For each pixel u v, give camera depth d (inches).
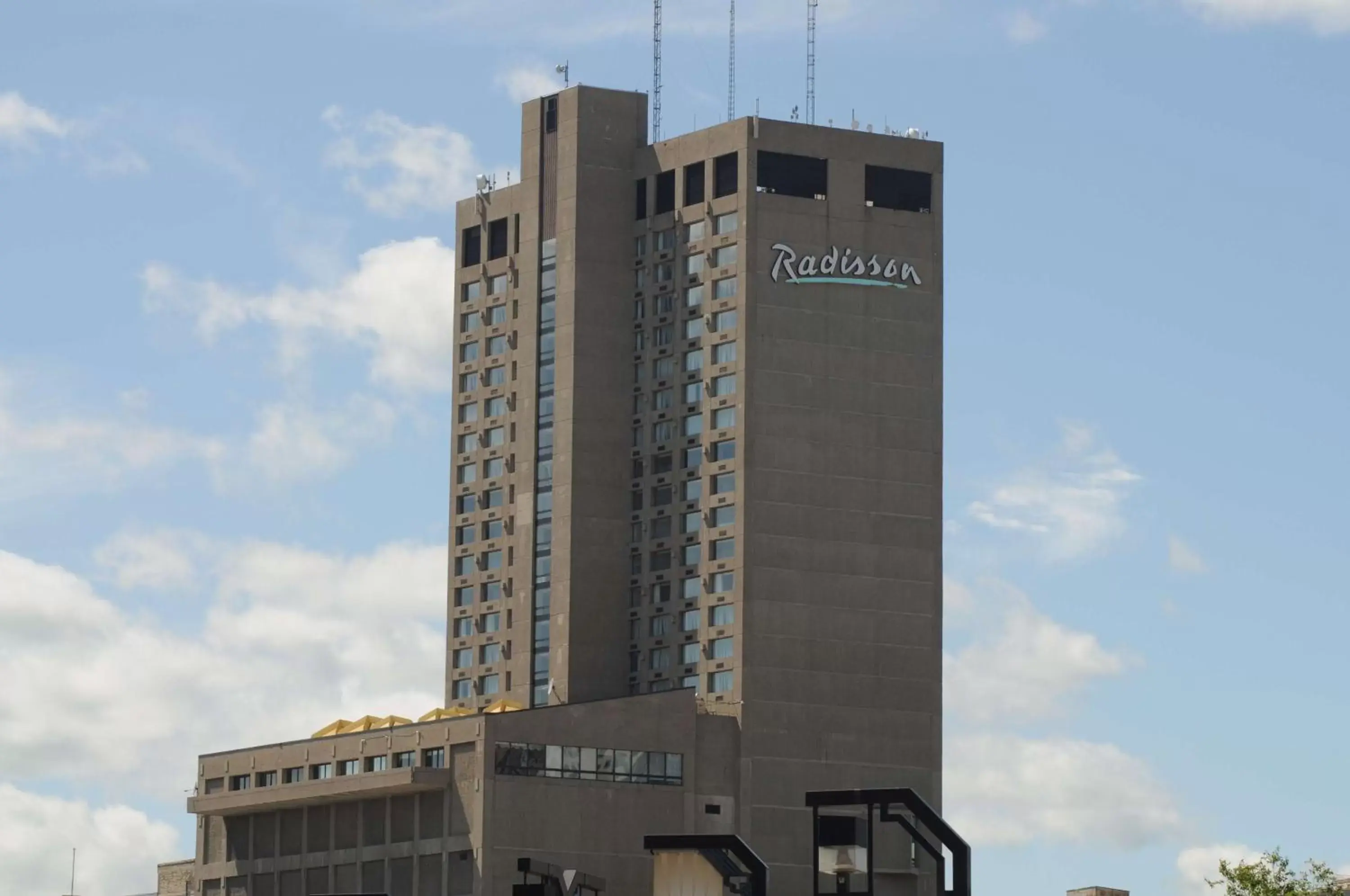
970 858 5575.8
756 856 5497.1
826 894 5595.5
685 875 5506.9
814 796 5654.5
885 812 5610.2
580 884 6860.2
